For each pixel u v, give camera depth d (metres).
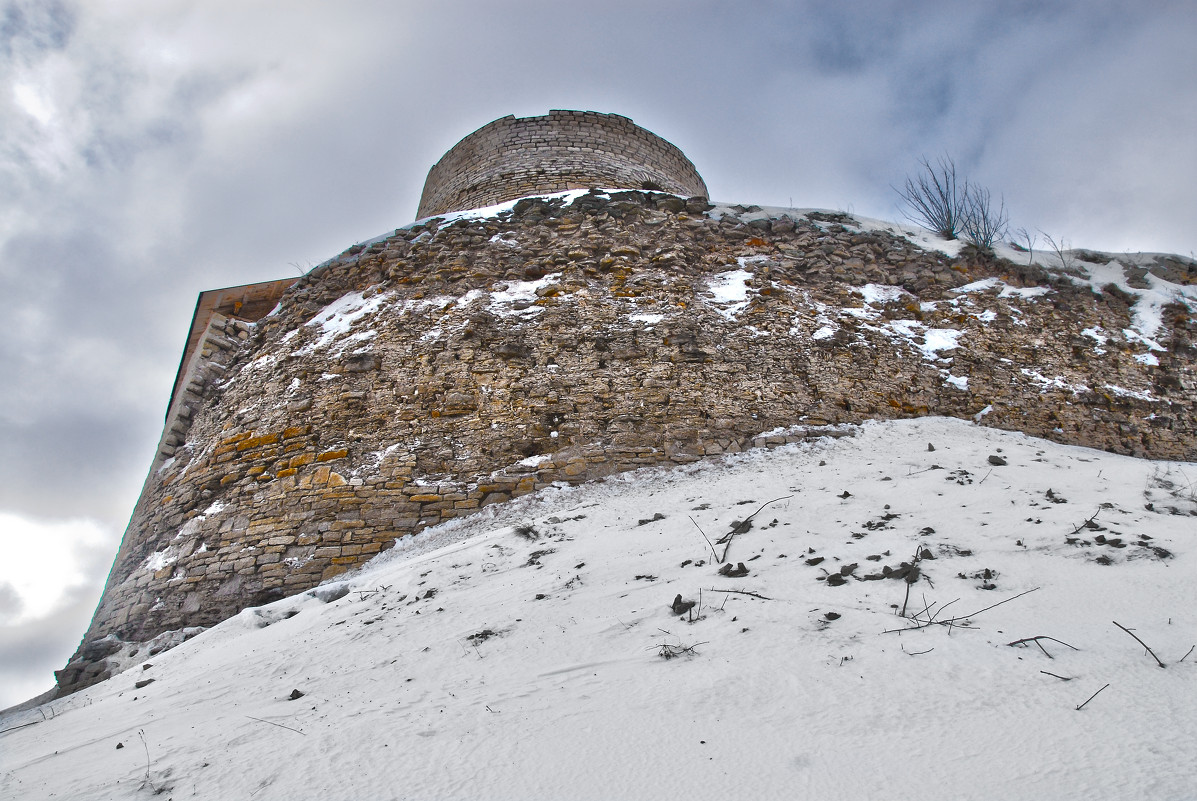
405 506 9.68
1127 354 13.22
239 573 9.52
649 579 6.05
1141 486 7.29
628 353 11.28
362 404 10.89
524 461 10.09
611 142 19.89
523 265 12.98
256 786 3.69
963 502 7.04
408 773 3.59
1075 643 4.08
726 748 3.44
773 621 4.84
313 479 10.10
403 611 6.41
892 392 11.52
